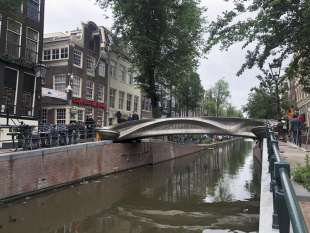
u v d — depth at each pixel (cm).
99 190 1836
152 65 3100
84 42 3269
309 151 1202
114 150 2444
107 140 2381
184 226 1245
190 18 3108
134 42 3072
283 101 3875
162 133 2531
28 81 2373
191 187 2061
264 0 768
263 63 852
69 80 3025
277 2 710
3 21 2120
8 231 1108
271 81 3247
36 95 2428
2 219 1229
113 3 3152
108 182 2095
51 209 1409
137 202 1627
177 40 3188
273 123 2228
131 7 2975
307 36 752
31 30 2406
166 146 3578
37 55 2462
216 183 2216
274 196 420
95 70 3447
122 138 2559
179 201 1667
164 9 3012
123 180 2212
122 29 3156
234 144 8225
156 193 1852
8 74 2202
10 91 2214
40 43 2489
